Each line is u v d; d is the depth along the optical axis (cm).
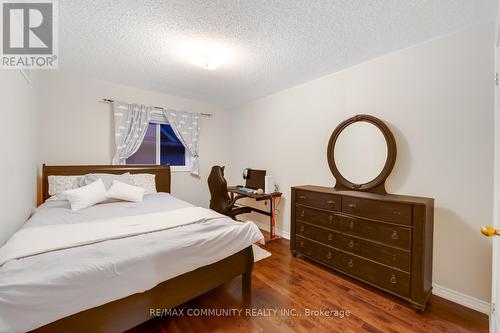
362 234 199
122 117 312
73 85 282
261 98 369
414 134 200
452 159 180
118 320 121
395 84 212
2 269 101
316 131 284
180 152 392
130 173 312
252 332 145
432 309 168
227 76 278
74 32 182
